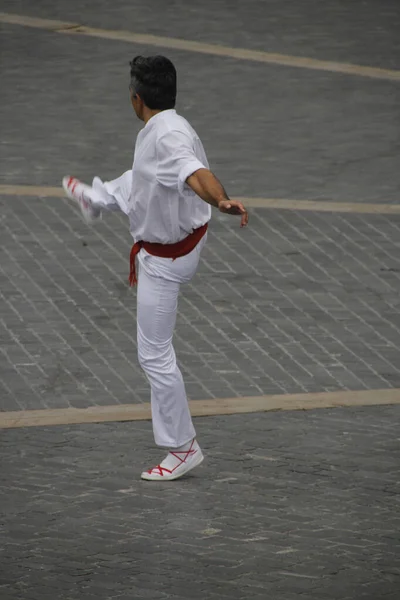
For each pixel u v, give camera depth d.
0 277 27.72
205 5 53.00
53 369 23.52
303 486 18.97
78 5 52.53
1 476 19.16
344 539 17.20
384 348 24.88
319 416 21.73
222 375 23.44
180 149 17.39
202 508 18.16
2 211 31.42
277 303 26.88
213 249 29.64
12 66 44.59
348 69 45.09
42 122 39.00
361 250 29.89
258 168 35.41
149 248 18.45
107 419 21.47
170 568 16.25
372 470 19.61
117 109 40.59
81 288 27.36
